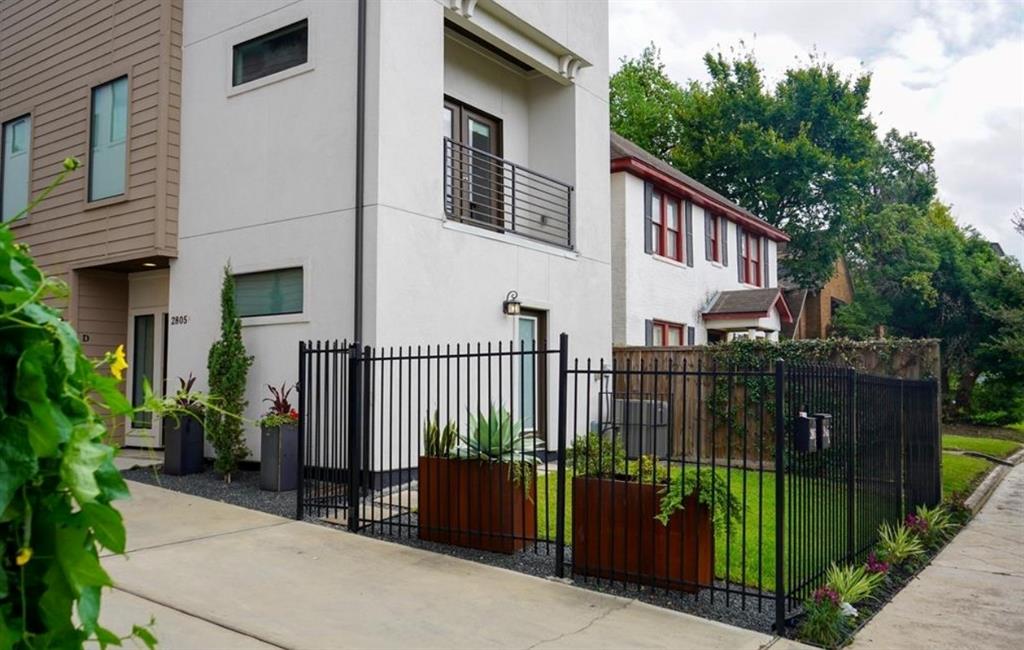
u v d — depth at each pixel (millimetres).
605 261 12438
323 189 8922
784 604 4824
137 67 10609
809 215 29172
